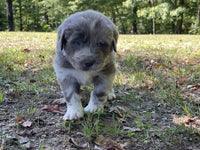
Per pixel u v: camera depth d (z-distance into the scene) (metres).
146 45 1.60
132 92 0.68
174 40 1.99
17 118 0.46
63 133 0.44
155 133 0.45
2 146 0.37
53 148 0.39
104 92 0.50
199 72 0.88
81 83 0.49
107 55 0.43
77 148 0.39
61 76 0.48
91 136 0.43
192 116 0.53
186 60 1.08
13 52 1.10
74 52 0.41
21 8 6.27
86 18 0.41
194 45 1.59
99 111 0.50
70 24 0.41
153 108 0.57
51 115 0.50
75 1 4.81
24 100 0.56
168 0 3.61
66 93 0.49
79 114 0.49
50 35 2.25
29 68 0.84
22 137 0.41
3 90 0.61
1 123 0.45
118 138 0.43
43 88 0.63
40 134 0.43
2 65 0.83
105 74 0.49
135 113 0.54
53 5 5.46
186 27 5.71
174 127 0.47
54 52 1.15
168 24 5.71
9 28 3.98
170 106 0.59
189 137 0.44
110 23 0.44
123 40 1.97
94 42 0.40
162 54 1.20
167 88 0.70
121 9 5.97
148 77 0.81
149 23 6.08
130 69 0.91
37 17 6.50
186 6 3.66
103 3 4.71
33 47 1.31
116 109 0.54
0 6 5.84
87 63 0.39
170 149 0.40
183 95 0.65
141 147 0.40
